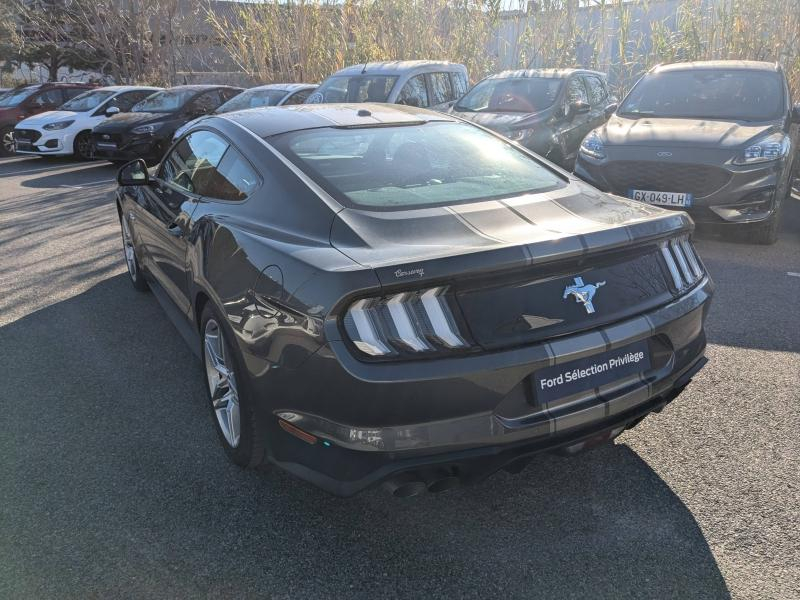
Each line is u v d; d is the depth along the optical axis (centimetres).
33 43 2486
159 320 475
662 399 263
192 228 324
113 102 1442
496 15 1432
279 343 230
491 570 233
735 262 599
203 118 387
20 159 1480
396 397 209
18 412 346
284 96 1183
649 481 282
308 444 232
